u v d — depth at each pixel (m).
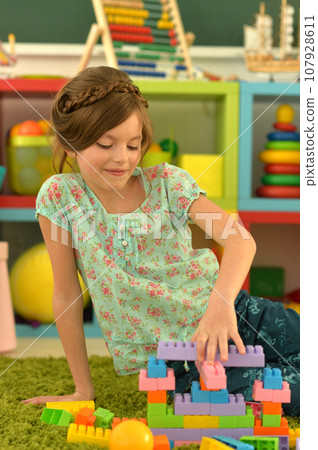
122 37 1.87
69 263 0.95
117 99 0.83
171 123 2.08
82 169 0.88
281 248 2.01
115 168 0.85
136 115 0.84
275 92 1.80
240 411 0.71
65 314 0.94
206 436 0.71
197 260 0.98
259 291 1.94
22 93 1.82
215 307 0.76
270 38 1.93
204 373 0.69
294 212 1.79
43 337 1.71
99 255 0.93
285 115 1.88
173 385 0.71
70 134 0.86
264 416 0.72
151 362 0.73
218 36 2.06
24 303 1.69
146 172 0.98
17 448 0.70
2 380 1.12
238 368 0.90
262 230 2.01
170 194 0.96
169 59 1.93
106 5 1.88
